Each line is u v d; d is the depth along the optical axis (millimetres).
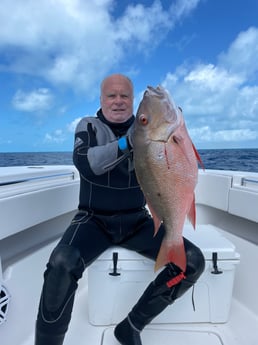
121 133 1486
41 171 1908
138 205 1493
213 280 1496
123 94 1458
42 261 1656
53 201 1750
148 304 1272
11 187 1553
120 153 1156
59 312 1125
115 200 1438
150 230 1444
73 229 1365
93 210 1465
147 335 1464
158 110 1008
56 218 2014
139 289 1494
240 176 1985
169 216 1073
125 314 1519
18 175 1666
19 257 1520
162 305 1276
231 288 1522
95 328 1524
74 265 1151
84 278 2014
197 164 1064
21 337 1416
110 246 1495
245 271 1780
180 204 1063
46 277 1147
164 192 1052
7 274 1349
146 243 1409
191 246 1317
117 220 1431
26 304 1469
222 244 1531
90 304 1526
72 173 2213
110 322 1531
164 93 1039
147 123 1015
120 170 1387
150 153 1029
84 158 1231
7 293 1285
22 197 1455
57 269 1122
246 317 1634
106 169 1197
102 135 1425
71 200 1972
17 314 1388
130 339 1295
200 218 2352
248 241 1793
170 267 1255
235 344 1400
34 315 1540
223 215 2188
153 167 1036
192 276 1252
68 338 1438
